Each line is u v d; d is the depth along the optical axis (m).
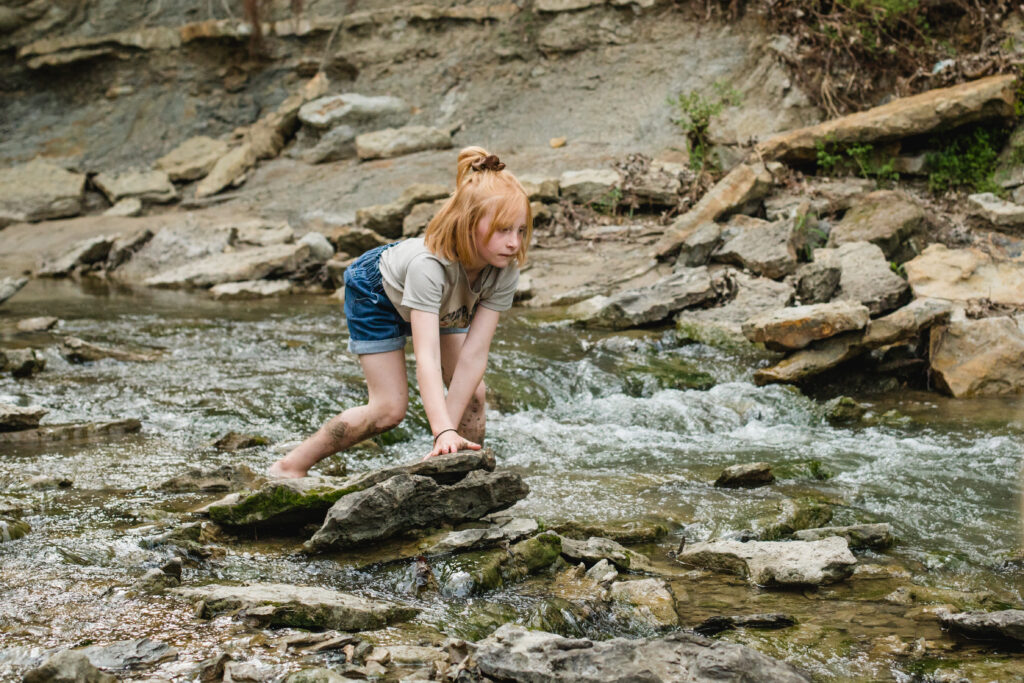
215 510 3.15
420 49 14.66
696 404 5.59
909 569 3.19
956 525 3.63
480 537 2.98
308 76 15.53
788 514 3.57
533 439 4.88
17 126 15.83
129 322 7.94
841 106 11.16
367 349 3.40
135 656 2.21
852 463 4.49
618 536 3.35
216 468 3.69
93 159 15.20
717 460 4.52
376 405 3.47
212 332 7.48
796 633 2.57
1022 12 10.53
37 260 11.88
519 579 2.89
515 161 12.09
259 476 3.61
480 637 2.46
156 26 16.05
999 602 2.88
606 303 7.74
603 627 2.62
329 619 2.46
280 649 2.29
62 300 9.39
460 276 3.21
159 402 5.19
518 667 2.16
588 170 10.89
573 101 13.20
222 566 2.88
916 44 11.09
